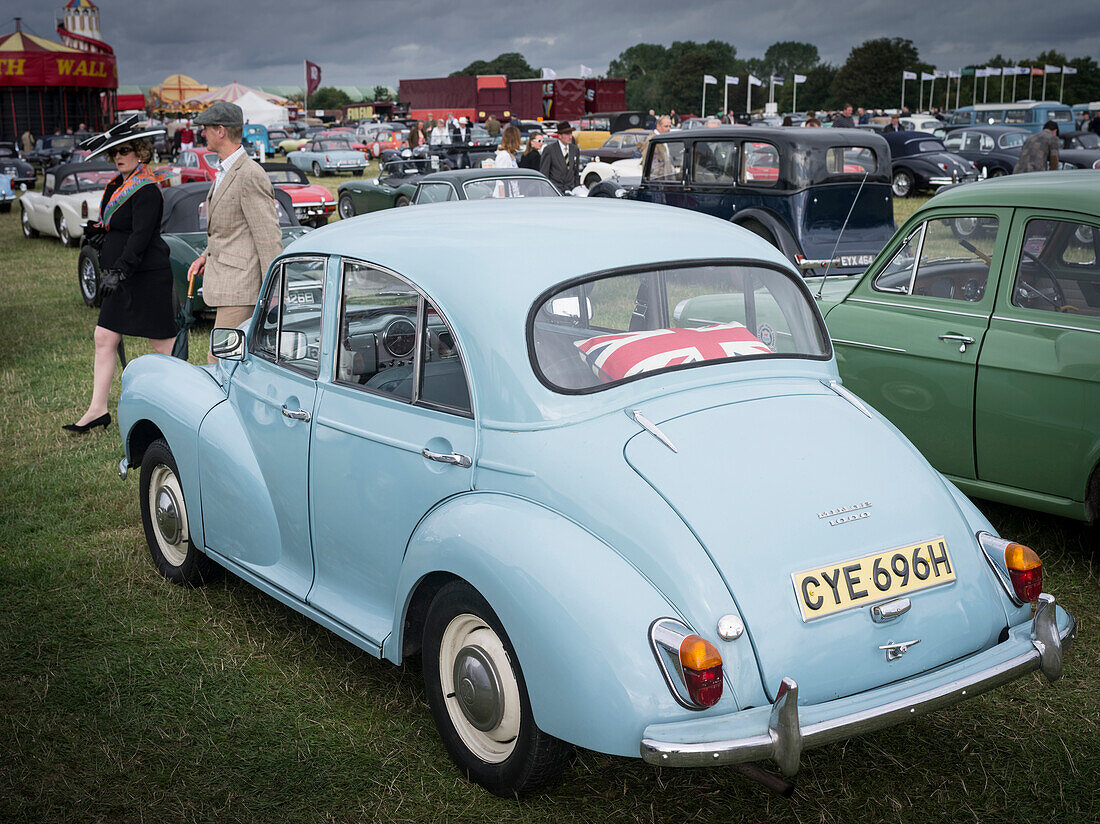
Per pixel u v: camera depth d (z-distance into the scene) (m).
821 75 159.00
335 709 3.62
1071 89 133.62
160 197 6.71
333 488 3.50
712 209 12.06
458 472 3.02
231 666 3.93
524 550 2.69
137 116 6.63
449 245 3.26
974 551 2.94
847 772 3.21
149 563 4.91
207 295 6.07
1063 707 3.56
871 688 2.66
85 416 7.04
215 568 4.59
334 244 3.64
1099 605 4.29
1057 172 5.00
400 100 53.47
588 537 2.68
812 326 3.52
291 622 4.31
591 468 2.76
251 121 58.38
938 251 4.94
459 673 3.02
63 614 4.38
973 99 126.62
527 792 2.97
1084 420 4.30
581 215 3.64
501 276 3.04
